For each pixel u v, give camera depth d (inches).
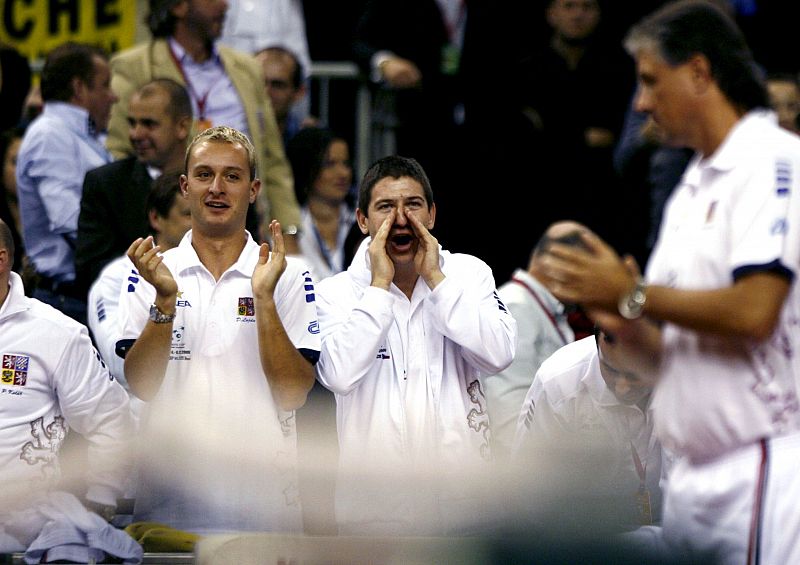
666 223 539.2
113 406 699.4
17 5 1168.8
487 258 1096.8
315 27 1243.2
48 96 960.3
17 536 665.0
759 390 506.3
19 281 692.7
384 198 690.2
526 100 1109.7
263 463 656.4
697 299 483.5
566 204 1098.1
